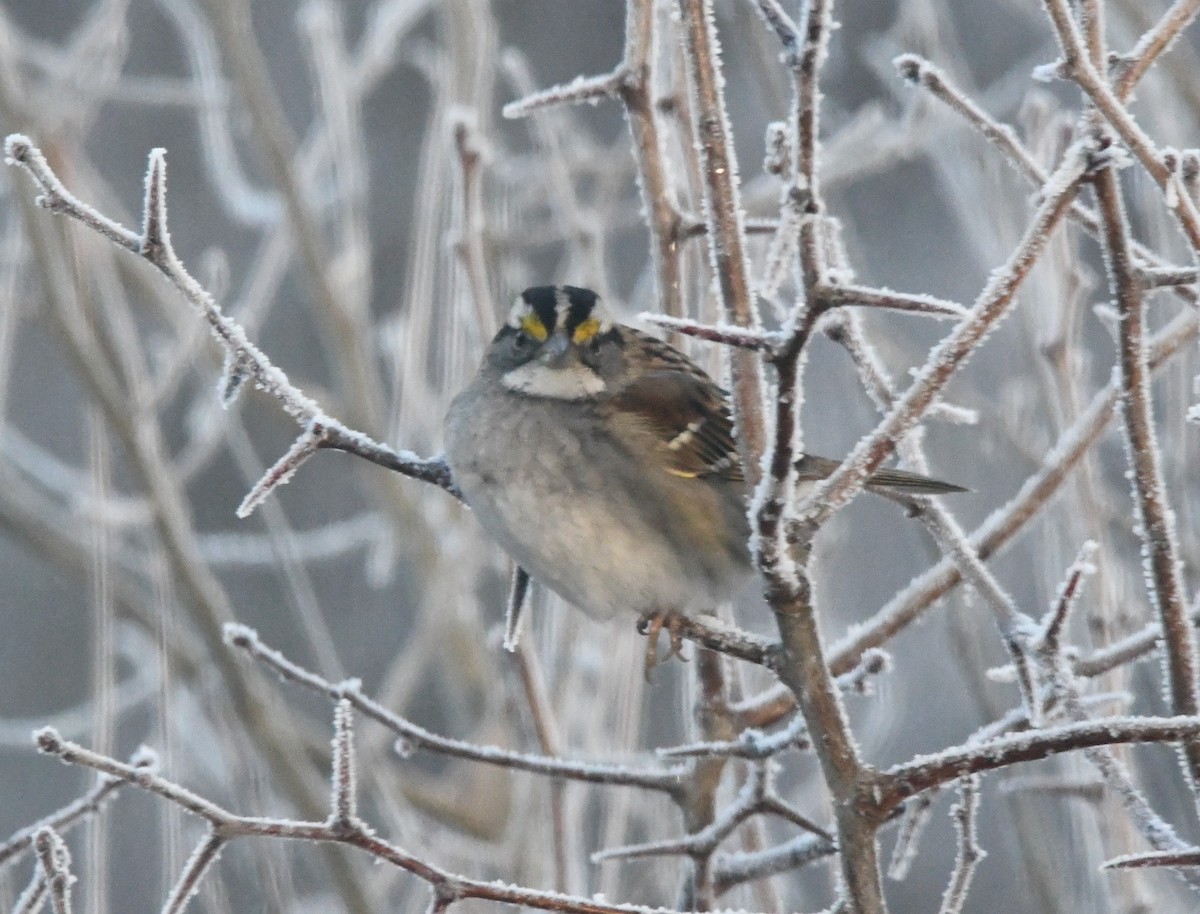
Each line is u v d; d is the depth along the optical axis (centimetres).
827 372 1797
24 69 1656
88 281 1128
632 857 800
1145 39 652
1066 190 587
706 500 922
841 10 1889
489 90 1257
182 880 627
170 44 2094
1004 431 1117
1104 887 947
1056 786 894
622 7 2138
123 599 1222
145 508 1103
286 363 1934
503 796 1247
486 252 1180
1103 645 880
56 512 1352
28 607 1966
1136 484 628
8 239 1295
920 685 1772
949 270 1980
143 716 1841
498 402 918
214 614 1100
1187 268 613
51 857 639
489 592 1423
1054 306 971
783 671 618
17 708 1925
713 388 952
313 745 1294
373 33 1477
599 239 1093
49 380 2050
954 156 1224
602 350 934
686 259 923
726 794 987
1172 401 1005
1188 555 962
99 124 2080
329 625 1819
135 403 1121
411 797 1238
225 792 1192
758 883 868
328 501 1897
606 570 904
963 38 2047
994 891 1670
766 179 1420
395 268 2020
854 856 601
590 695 1118
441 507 1323
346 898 1059
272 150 1280
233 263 2033
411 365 1191
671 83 945
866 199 2022
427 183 1199
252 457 1154
